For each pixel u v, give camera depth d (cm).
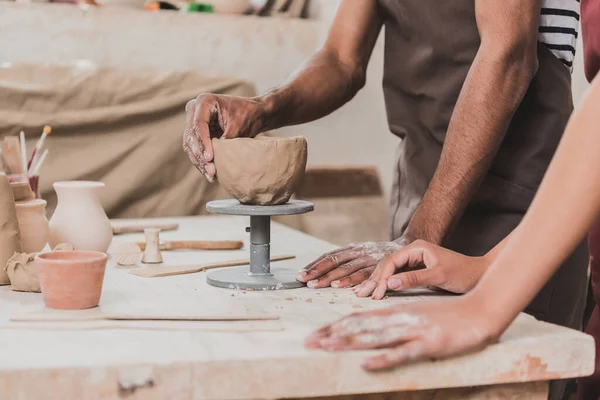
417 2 149
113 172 260
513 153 142
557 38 142
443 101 149
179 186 269
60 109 257
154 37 285
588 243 147
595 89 85
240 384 82
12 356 82
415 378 87
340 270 120
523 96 130
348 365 85
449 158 128
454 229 134
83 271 102
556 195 85
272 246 155
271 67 302
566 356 92
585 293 159
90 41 277
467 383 89
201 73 292
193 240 157
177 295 112
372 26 165
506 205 143
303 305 106
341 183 304
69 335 91
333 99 160
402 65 157
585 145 84
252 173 118
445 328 85
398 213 161
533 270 86
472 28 144
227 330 93
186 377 81
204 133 126
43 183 252
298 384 84
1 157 181
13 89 251
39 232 130
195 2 305
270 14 314
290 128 303
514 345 90
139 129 265
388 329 86
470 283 111
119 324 95
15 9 270
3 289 118
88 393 79
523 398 97
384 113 315
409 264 113
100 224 139
